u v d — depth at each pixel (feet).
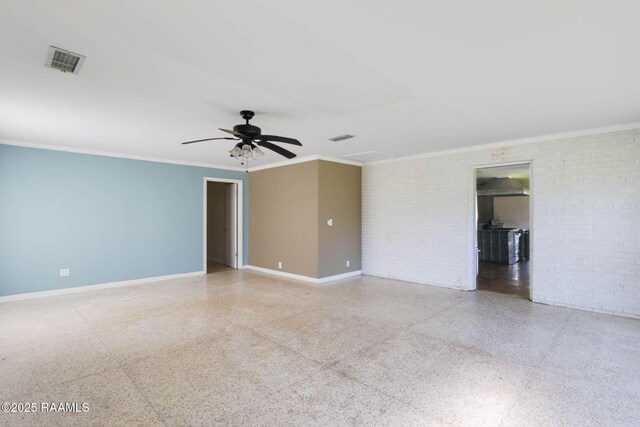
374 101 10.05
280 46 6.79
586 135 13.65
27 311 13.84
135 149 17.47
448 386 7.87
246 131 10.66
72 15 5.66
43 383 8.01
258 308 14.29
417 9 5.55
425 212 18.83
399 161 20.04
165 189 20.53
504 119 12.03
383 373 8.52
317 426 6.42
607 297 13.29
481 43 6.69
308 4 5.40
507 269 24.09
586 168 13.66
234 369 8.75
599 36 6.41
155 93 9.32
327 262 19.80
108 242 18.34
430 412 6.84
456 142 15.89
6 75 8.14
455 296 16.21
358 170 21.86
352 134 14.15
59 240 16.79
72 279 17.19
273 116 11.48
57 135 14.33
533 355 9.54
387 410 6.93
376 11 5.61
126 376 8.37
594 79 8.45
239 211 24.38
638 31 6.20
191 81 8.52
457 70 7.93
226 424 6.49
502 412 6.83
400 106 10.50
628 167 12.78
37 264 16.17
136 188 19.34
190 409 6.98
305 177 19.99
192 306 14.61
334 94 9.45
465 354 9.62
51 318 12.94
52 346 10.20
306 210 19.93
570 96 9.67
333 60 7.41
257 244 23.80
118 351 9.85
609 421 6.52
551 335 11.06
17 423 6.47
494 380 8.14
